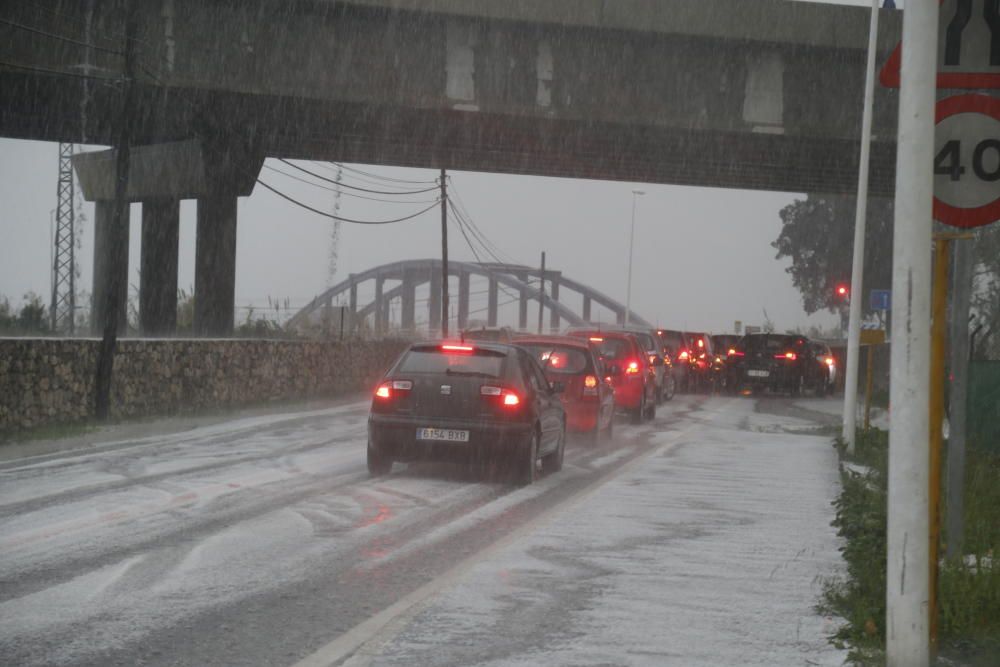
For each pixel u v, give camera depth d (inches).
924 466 221.5
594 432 777.6
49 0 1221.7
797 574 343.3
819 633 273.0
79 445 684.1
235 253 1673.2
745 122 1402.6
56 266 2075.5
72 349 845.8
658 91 1381.6
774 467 663.8
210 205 1647.4
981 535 382.6
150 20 1269.7
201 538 377.7
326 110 1385.3
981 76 278.1
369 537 390.6
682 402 1471.5
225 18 1284.4
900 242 223.9
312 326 1673.2
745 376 1786.4
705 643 261.6
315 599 297.6
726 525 435.5
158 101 1358.3
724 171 1747.0
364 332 1724.9
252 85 1300.4
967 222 272.1
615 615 286.5
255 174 1665.8
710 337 2011.6
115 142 1659.7
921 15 224.5
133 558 341.7
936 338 262.8
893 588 221.8
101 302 2017.7
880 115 1421.0
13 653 240.2
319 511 444.1
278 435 778.2
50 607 279.9
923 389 221.5
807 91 1409.9
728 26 1344.7
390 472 574.6
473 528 415.2
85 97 1332.4
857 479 561.9
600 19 1320.1
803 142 1460.4
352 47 1312.7
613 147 1558.8
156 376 968.9
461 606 292.2
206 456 632.4
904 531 221.1
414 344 572.7
